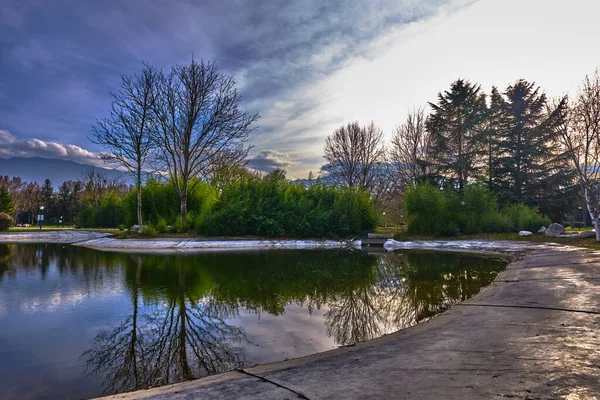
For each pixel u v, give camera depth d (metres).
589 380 2.76
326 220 23.30
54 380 3.68
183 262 13.03
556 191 31.22
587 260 10.15
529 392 2.57
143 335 5.13
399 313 6.20
